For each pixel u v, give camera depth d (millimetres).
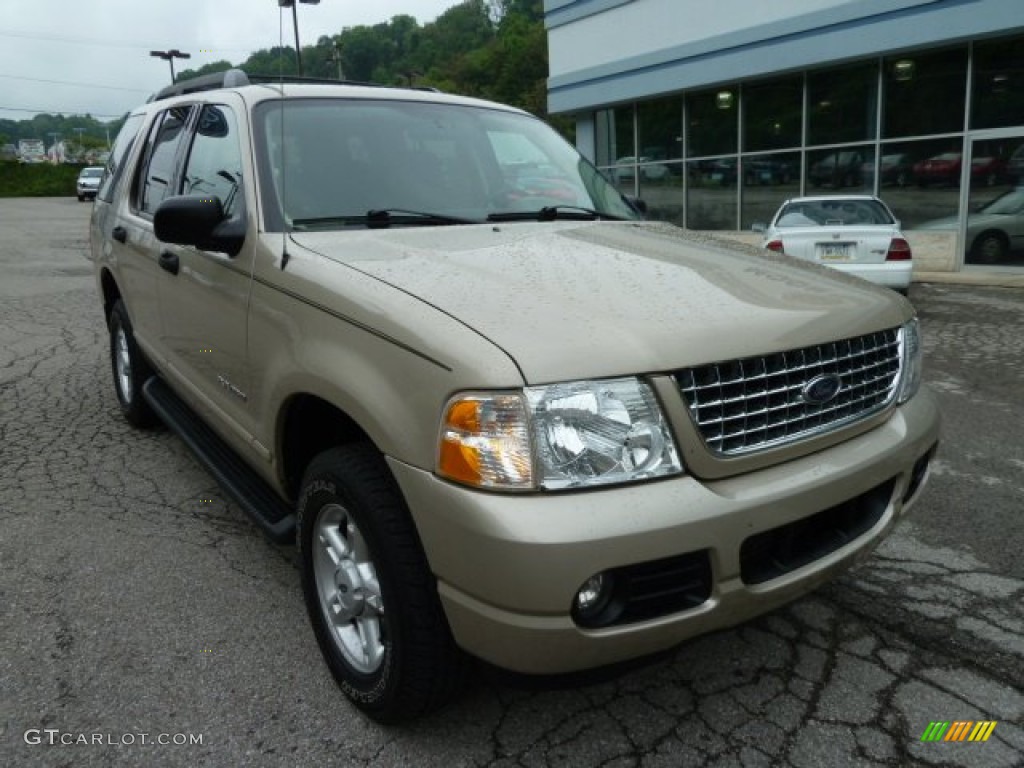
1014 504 4035
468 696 2598
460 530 1940
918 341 2861
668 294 2340
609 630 1972
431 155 3441
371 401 2156
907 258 9234
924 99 13195
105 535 3682
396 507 2197
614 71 17172
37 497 4086
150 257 4000
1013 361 7094
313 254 2654
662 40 16125
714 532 2006
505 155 3703
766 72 14461
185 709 2529
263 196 2957
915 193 13578
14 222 26234
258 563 3445
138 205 4484
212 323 3207
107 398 5840
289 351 2566
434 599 2160
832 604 3133
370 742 2395
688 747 2377
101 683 2646
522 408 1914
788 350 2227
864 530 2455
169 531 3730
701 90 16250
